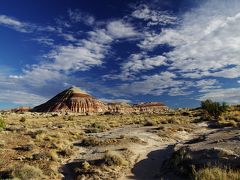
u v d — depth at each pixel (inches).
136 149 1091.9
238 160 684.1
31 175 767.1
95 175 789.9
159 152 1051.9
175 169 768.9
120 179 759.7
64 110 7726.4
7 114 4603.8
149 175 792.9
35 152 1059.3
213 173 617.6
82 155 1026.1
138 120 2514.8
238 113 2289.6
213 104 2331.4
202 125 1849.2
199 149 818.8
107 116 3880.4
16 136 1441.9
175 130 1561.3
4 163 906.7
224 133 1183.6
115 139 1253.1
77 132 1624.0
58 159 955.3
